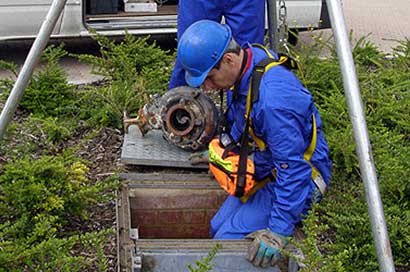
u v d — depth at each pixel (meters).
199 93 4.05
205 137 4.07
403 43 6.10
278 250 3.16
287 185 3.14
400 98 5.08
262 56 3.25
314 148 3.32
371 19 8.91
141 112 4.34
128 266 3.06
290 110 3.08
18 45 7.26
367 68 6.01
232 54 3.18
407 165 3.86
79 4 6.14
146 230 3.87
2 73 6.51
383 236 2.75
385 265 2.73
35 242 3.33
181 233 3.92
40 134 4.65
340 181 4.11
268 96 3.08
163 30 6.48
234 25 4.18
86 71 6.63
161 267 3.19
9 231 3.26
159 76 5.29
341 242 3.54
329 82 5.27
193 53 3.18
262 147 3.36
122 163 4.17
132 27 6.41
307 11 6.71
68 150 3.99
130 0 6.61
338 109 4.64
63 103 5.06
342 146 4.14
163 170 4.17
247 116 3.20
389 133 4.45
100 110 4.85
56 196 3.48
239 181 3.38
